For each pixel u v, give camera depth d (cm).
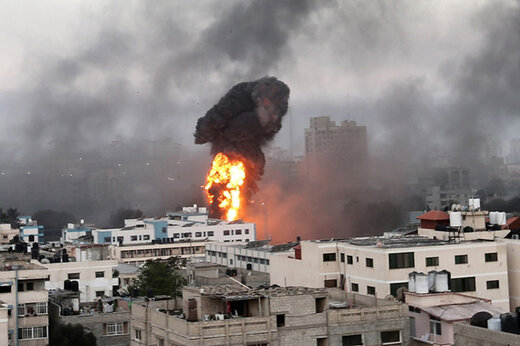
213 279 14738
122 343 11794
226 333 7181
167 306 8775
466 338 7019
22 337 11000
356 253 10631
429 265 10244
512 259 10656
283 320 7512
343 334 7612
